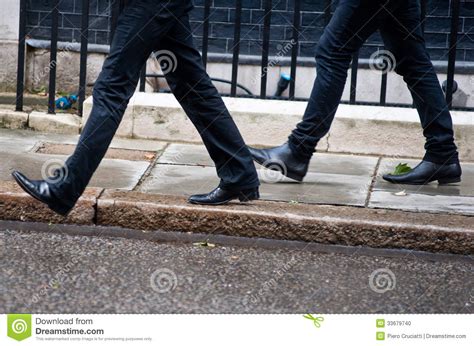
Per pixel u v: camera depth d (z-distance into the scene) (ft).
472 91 27.25
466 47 27.14
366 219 17.12
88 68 27.78
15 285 14.12
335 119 22.50
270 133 22.68
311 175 20.52
